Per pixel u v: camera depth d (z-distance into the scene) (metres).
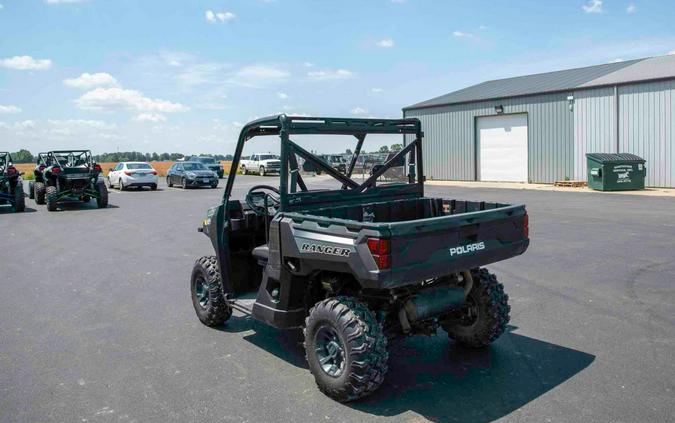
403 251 3.95
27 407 4.30
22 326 6.36
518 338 5.59
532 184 25.47
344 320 4.15
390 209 5.43
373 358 4.09
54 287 8.25
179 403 4.33
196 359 5.25
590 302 6.73
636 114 22.12
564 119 24.52
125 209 19.48
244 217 5.70
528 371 4.78
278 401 4.33
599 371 4.73
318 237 4.29
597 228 12.12
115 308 7.06
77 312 6.90
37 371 5.02
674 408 4.05
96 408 4.27
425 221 4.11
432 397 4.33
